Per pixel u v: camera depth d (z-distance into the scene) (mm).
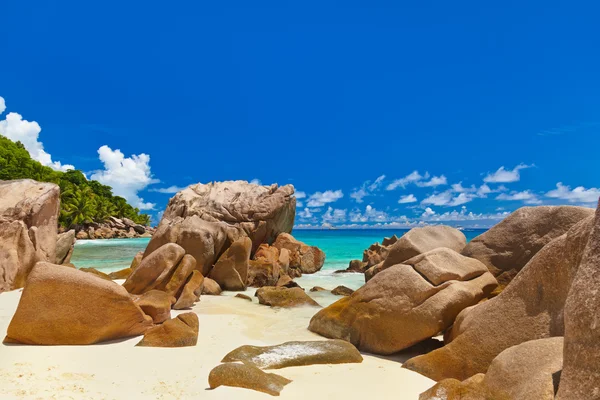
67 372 6074
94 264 24750
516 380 4578
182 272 12547
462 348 6484
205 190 27828
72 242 19328
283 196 26188
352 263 23312
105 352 7332
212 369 6164
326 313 9250
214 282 15555
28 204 14812
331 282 19297
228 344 8242
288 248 24281
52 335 7602
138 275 12297
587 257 3307
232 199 26469
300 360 7082
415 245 11219
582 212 8969
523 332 5977
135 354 7281
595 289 3070
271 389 5699
